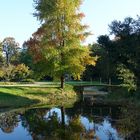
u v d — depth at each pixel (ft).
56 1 169.58
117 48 163.12
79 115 112.88
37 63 171.12
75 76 172.65
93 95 182.60
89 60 174.81
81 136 81.76
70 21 169.78
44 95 160.66
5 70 290.76
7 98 144.05
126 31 159.63
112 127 91.50
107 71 296.10
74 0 171.22
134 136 80.64
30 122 100.48
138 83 162.30
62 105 140.05
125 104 141.28
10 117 108.58
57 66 167.73
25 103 143.54
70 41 168.76
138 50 157.89
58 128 91.30
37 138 81.00
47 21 170.91
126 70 168.76
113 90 200.34
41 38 171.01
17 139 80.23
